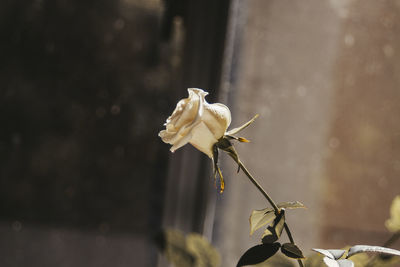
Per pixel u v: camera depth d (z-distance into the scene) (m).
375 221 2.57
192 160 2.39
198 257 1.17
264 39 2.50
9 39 2.50
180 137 1.05
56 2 2.53
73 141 2.52
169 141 1.05
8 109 2.50
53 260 2.48
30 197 2.48
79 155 2.52
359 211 2.56
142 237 2.49
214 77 2.39
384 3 2.61
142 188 2.50
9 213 2.46
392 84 2.62
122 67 2.52
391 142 2.61
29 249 2.47
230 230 2.43
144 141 2.51
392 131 2.61
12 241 2.46
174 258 1.17
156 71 2.49
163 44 2.48
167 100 2.49
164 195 2.45
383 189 2.59
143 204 2.49
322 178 2.54
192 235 1.18
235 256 2.43
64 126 2.53
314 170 2.54
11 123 2.50
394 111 2.62
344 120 2.58
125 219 2.50
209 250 1.18
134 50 2.51
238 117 2.46
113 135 2.52
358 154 2.58
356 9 2.60
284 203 1.08
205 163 2.39
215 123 1.06
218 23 2.39
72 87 2.54
